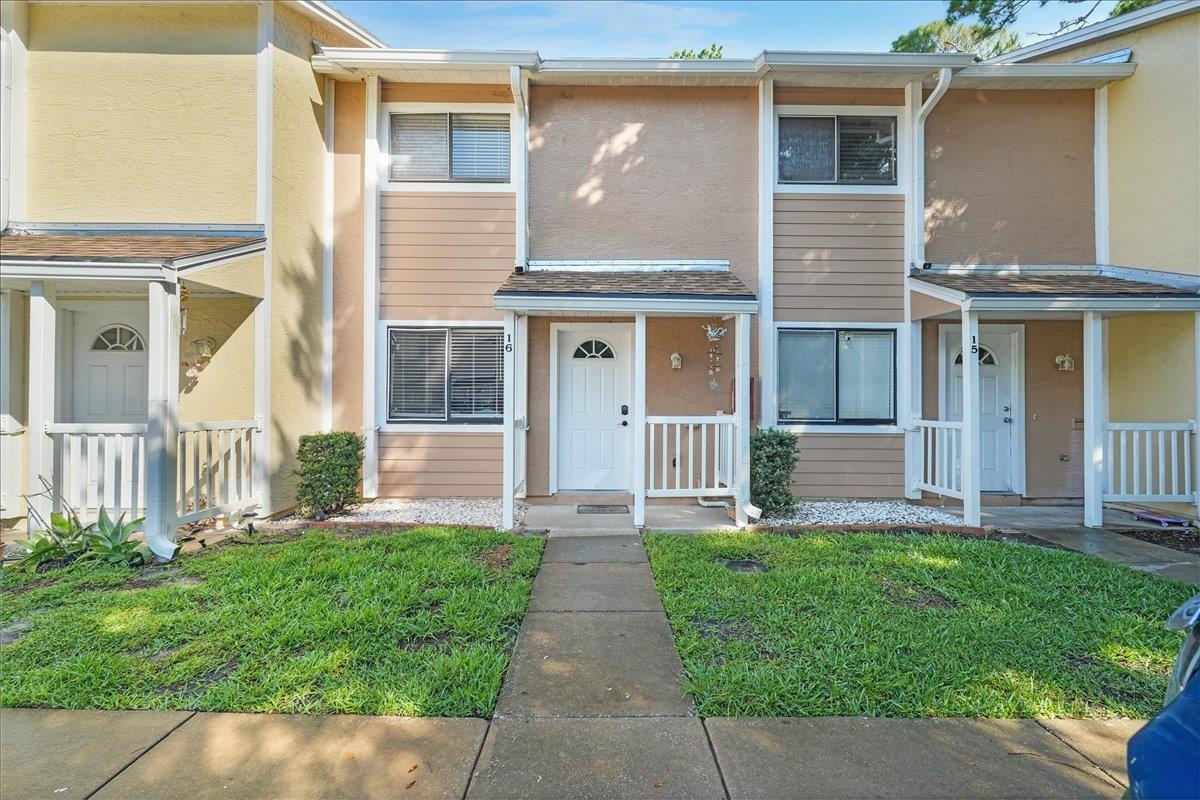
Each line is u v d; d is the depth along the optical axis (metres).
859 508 7.40
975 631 3.69
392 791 2.36
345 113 7.85
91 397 7.11
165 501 5.38
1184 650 2.02
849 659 3.33
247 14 6.84
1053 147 8.02
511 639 3.70
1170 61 7.19
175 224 6.82
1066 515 7.40
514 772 2.47
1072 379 8.05
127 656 3.36
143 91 6.86
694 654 3.46
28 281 5.60
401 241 7.87
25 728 2.75
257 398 6.66
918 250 7.77
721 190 7.94
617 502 7.87
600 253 7.91
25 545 5.13
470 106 7.88
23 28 6.86
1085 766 2.52
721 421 6.68
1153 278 7.34
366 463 7.74
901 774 2.47
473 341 7.90
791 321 7.87
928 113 7.79
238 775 2.45
